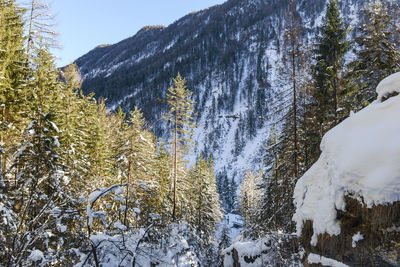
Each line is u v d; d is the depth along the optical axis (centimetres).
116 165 2111
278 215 1669
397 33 1327
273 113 1659
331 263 502
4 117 1612
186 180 3016
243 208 4866
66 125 1817
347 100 1470
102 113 3228
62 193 661
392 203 399
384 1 1343
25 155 1262
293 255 930
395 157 416
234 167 12350
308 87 1545
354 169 467
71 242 750
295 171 1527
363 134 500
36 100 1555
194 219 3247
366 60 1409
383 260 420
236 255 1435
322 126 1572
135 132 2234
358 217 457
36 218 562
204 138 15138
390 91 543
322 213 527
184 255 1516
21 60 1900
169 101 2511
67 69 2616
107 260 955
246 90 18088
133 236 891
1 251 504
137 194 1833
